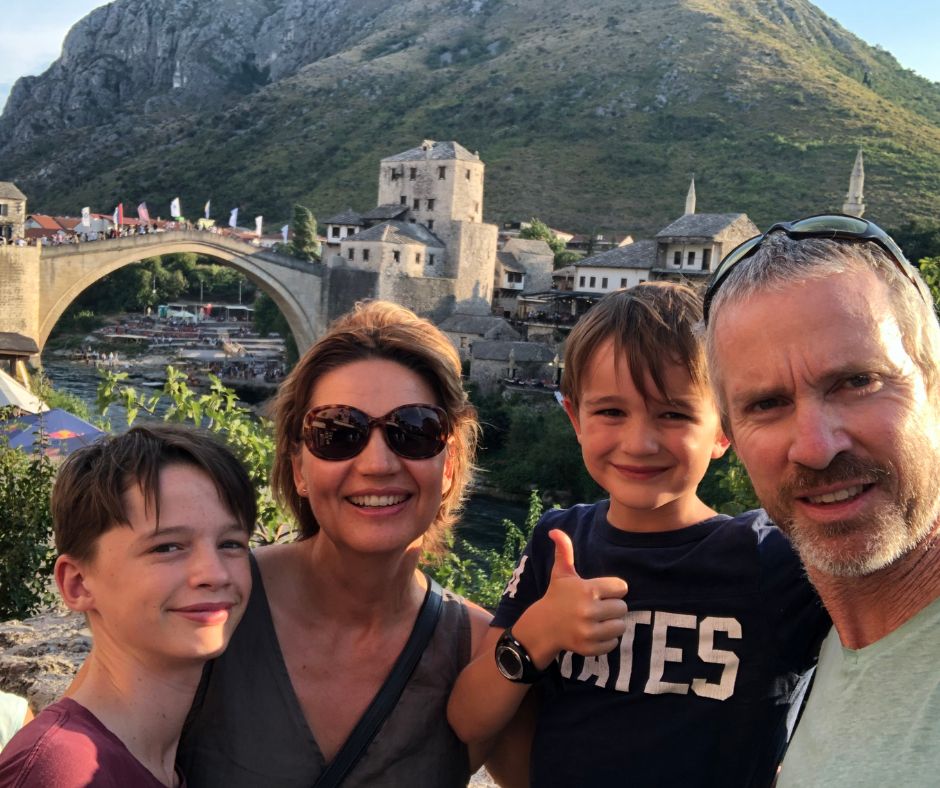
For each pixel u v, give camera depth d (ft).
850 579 1.82
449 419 2.64
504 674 2.46
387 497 2.51
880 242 1.83
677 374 2.51
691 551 2.56
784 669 2.42
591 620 2.30
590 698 2.56
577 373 2.72
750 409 1.87
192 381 68.08
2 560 10.11
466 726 2.57
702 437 2.58
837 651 1.93
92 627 2.29
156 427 2.38
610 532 2.75
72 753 1.96
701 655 2.45
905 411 1.70
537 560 2.86
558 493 38.58
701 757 2.38
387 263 60.03
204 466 2.29
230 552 2.34
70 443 17.29
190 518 2.21
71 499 2.22
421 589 2.88
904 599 1.74
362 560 2.52
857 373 1.71
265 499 6.83
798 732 1.89
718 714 2.40
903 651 1.68
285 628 2.62
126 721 2.19
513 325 63.21
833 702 1.79
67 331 90.89
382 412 2.48
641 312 2.55
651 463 2.56
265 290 59.62
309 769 2.48
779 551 2.50
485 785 4.68
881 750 1.60
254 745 2.47
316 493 2.54
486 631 2.85
